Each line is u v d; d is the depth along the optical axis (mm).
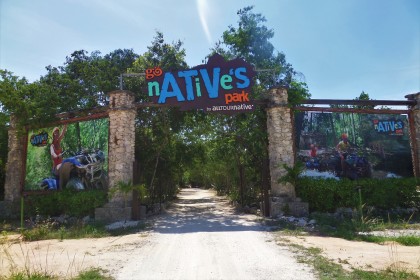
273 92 15125
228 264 7000
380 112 15844
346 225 11656
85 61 22422
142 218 14742
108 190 14312
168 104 14977
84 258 7816
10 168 17156
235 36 18984
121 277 6246
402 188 14703
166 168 21719
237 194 21875
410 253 7836
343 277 5941
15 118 17484
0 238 11031
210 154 25219
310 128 15617
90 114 16672
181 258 7609
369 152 15695
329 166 15352
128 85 18781
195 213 17234
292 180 14070
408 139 16047
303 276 6082
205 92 14969
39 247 9328
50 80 20594
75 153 16250
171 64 18484
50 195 15906
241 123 18391
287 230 10867
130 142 14930
